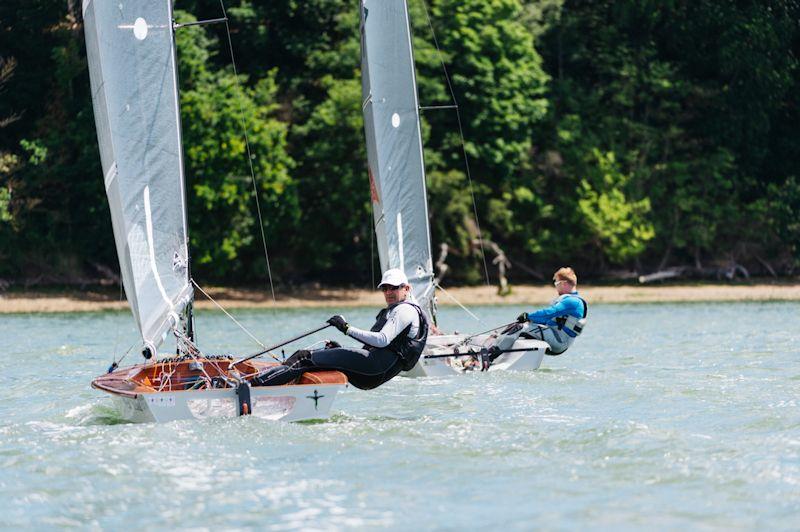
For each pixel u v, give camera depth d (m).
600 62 166.25
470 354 52.44
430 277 61.31
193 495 28.56
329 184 137.12
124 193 39.41
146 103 40.44
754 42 163.25
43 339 79.12
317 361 37.62
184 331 41.50
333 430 36.06
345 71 142.88
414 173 60.81
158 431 35.38
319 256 141.38
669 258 163.62
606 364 58.06
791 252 161.75
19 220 132.38
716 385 48.16
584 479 30.20
